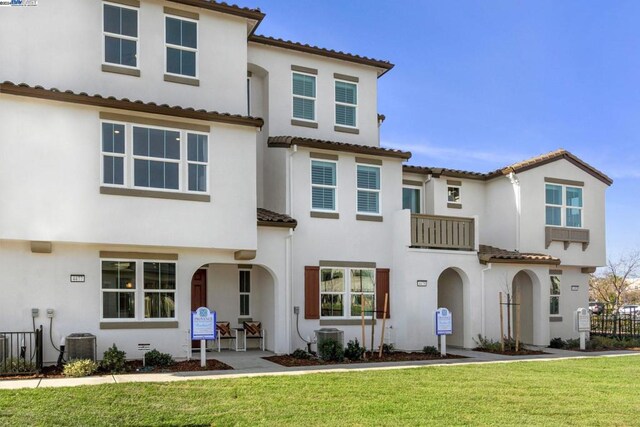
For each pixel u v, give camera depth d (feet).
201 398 34.19
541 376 44.78
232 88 55.62
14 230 42.63
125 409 31.30
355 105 68.23
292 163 59.21
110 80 50.44
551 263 69.92
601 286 131.95
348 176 62.39
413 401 34.53
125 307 48.85
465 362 53.11
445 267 64.34
